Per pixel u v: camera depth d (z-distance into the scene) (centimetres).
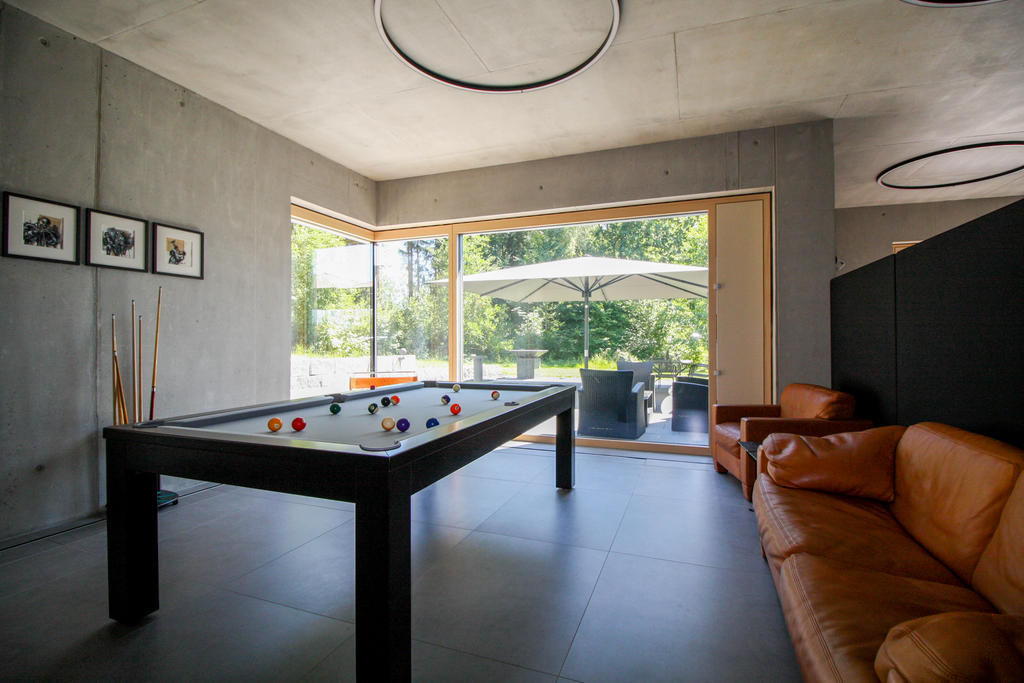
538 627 187
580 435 510
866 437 219
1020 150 457
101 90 305
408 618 154
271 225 425
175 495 326
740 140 429
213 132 375
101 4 263
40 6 265
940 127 417
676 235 475
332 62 322
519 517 302
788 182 417
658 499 335
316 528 285
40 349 278
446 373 555
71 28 285
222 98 372
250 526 287
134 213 324
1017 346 181
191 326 359
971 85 348
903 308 277
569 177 484
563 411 342
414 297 567
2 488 264
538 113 395
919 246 257
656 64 323
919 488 185
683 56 313
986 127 416
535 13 268
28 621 190
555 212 505
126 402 317
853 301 358
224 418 235
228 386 386
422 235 561
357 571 149
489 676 160
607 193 470
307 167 465
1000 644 78
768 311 437
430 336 561
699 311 466
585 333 508
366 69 330
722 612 197
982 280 203
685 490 355
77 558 245
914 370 264
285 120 408
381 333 580
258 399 411
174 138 348
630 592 212
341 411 276
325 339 512
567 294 515
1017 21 274
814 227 411
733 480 379
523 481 379
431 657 169
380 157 489
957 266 222
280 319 434
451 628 186
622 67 327
